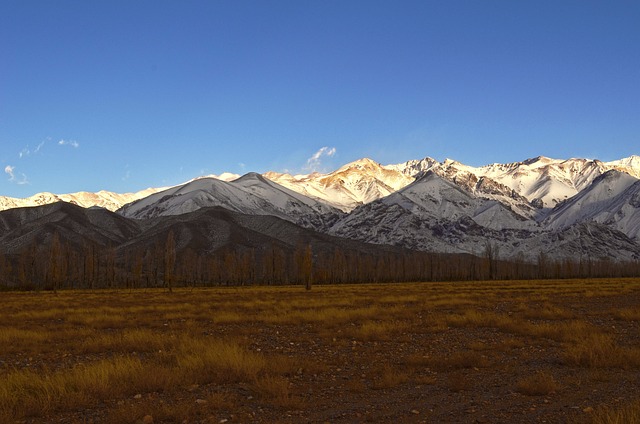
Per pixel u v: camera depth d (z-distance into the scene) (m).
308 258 99.12
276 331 30.50
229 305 49.25
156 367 16.88
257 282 163.88
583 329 27.66
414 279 181.62
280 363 18.47
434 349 23.50
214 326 33.44
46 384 14.45
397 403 14.09
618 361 18.95
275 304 49.69
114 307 50.09
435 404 13.97
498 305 48.19
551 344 24.47
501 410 13.29
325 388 15.91
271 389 14.76
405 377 16.81
